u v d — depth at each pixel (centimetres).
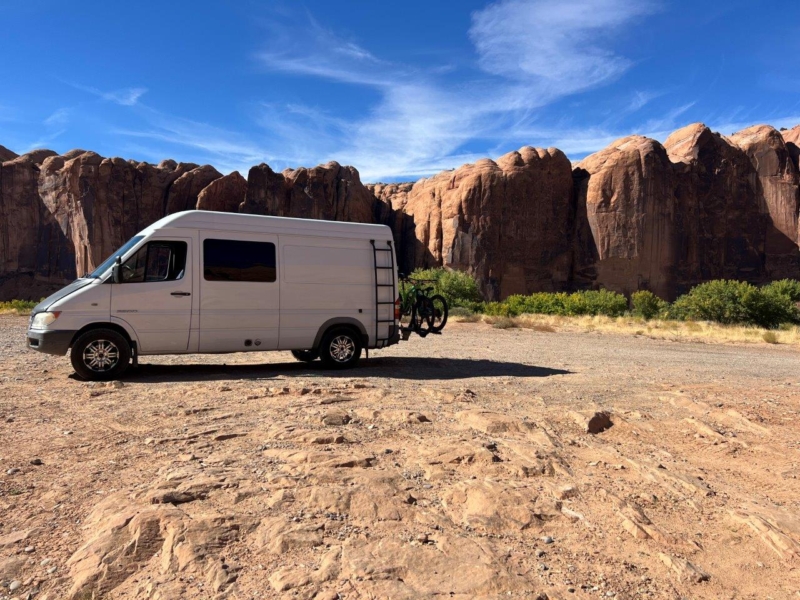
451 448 446
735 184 8100
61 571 278
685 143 8281
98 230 7656
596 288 7444
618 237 7388
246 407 599
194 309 866
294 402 623
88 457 438
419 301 1145
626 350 1577
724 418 609
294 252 938
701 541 326
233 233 899
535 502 356
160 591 256
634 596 264
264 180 7888
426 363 1077
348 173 8594
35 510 343
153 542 297
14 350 1120
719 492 404
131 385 748
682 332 2544
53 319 798
